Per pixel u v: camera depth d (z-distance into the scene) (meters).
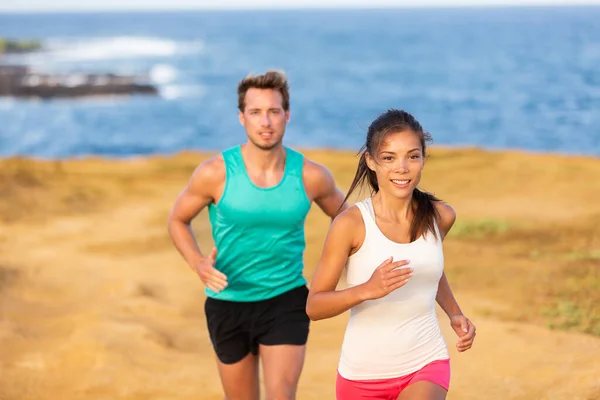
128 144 49.72
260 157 5.62
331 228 4.36
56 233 16.30
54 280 12.57
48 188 20.39
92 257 14.24
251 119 5.53
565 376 6.84
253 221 5.59
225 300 5.79
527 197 17.69
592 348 7.59
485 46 159.75
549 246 13.28
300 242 5.80
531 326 8.61
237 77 100.56
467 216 16.02
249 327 5.75
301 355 5.70
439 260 4.34
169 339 9.23
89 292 11.78
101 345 8.52
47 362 8.25
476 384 6.95
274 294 5.72
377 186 4.52
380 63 118.19
